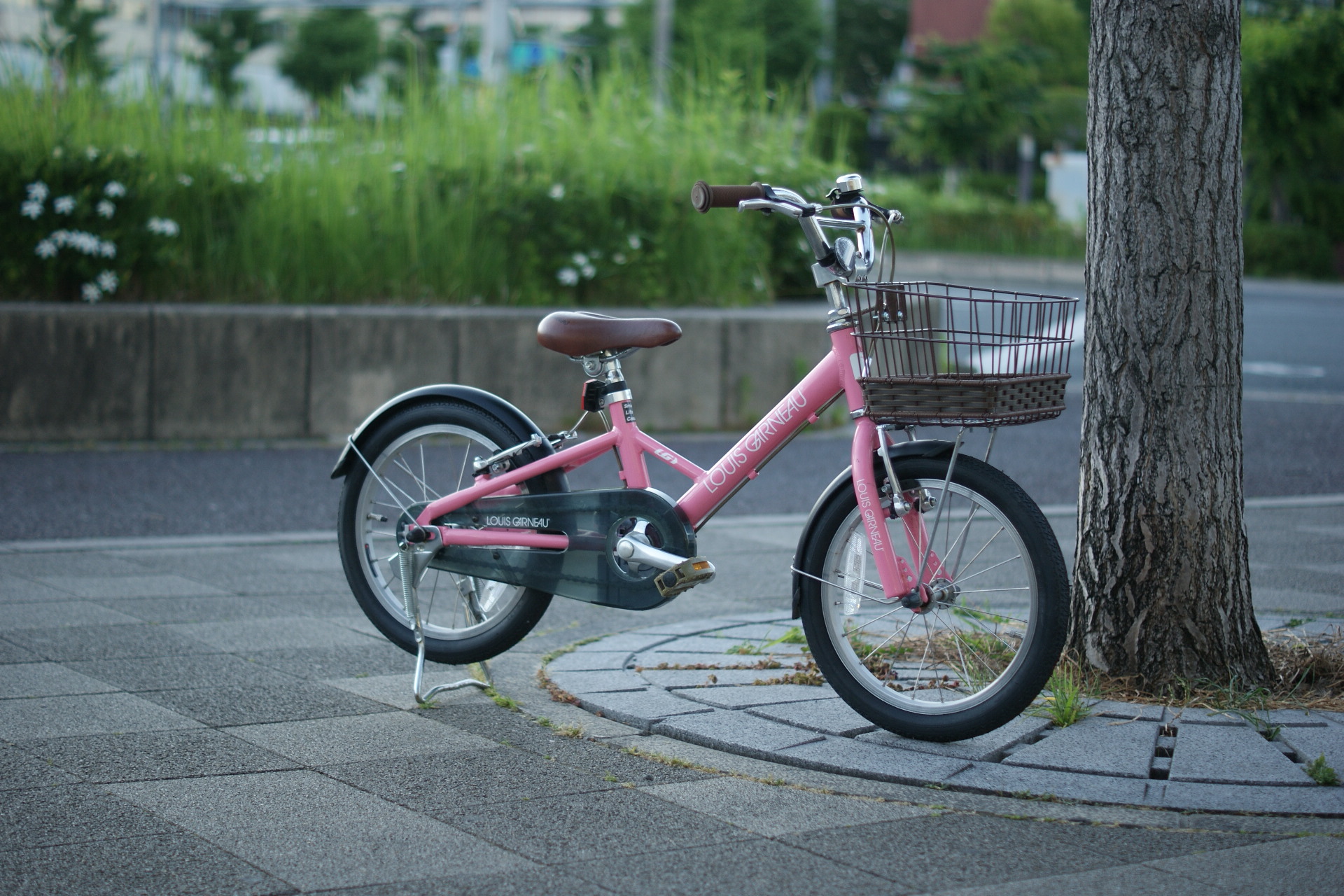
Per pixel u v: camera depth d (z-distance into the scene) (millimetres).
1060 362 3254
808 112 12867
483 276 9961
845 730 3531
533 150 10398
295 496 7152
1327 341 17109
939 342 3221
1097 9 3914
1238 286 3859
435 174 10172
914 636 4273
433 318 9039
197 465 7887
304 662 4230
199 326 8648
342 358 8922
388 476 4145
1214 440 3828
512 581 3844
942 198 34625
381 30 41312
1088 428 3973
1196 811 3021
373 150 10445
